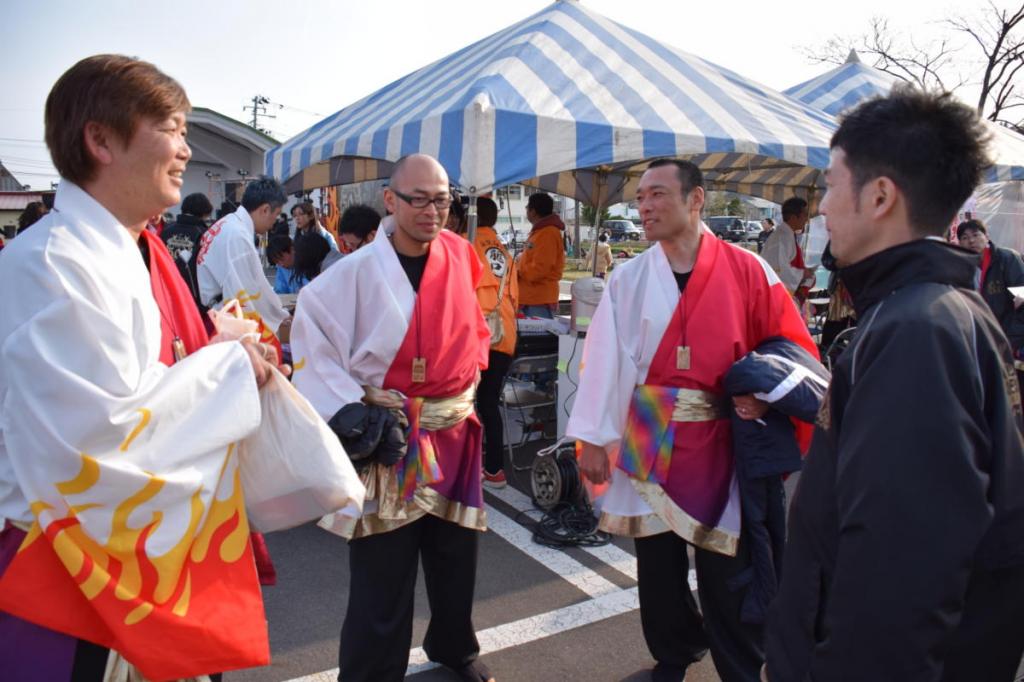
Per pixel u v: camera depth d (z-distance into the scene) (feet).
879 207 3.90
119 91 4.50
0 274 4.33
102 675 4.51
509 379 17.57
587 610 10.56
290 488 5.46
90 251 4.38
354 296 7.46
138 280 4.64
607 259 40.32
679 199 7.95
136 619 4.33
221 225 15.01
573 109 14.38
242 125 51.80
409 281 7.61
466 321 7.86
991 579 3.80
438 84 17.07
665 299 8.07
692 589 11.35
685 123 15.17
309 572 11.70
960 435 3.34
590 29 17.24
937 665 3.36
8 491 4.52
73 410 4.12
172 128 4.74
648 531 8.12
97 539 4.25
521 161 13.50
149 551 4.39
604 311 8.28
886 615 3.30
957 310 3.61
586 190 28.37
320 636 9.80
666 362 8.00
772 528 8.00
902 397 3.42
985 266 18.22
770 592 7.70
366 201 33.17
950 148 3.78
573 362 16.03
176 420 4.55
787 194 33.53
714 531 7.87
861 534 3.41
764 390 7.32
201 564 4.72
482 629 10.03
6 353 4.09
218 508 4.89
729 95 17.28
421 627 10.09
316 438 5.44
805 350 8.20
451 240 8.18
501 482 15.26
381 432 7.10
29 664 4.39
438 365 7.60
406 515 7.49
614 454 8.32
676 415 7.95
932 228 3.90
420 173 7.34
